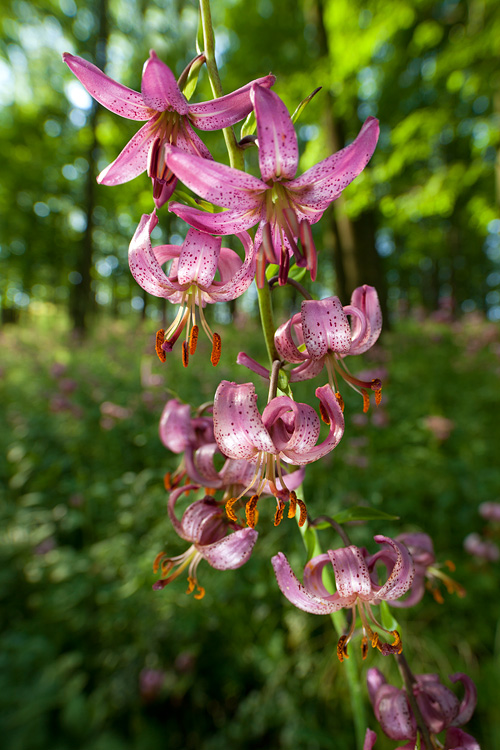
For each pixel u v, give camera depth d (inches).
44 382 294.5
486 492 148.4
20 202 625.0
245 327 424.5
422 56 353.4
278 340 41.5
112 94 38.9
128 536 136.0
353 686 48.3
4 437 203.3
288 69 386.0
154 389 215.5
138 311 749.3
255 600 117.6
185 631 106.8
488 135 273.9
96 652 112.9
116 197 593.9
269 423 35.9
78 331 463.8
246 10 423.5
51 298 850.1
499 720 93.4
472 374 271.1
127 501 147.6
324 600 38.6
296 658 108.0
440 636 109.6
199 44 41.6
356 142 35.9
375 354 273.1
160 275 37.6
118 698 101.5
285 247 40.2
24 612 123.7
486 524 142.6
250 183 35.6
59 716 95.8
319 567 39.5
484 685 99.3
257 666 107.4
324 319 38.4
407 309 466.3
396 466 161.0
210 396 229.9
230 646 111.5
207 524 44.5
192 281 37.2
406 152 297.7
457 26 304.5
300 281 50.8
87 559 129.3
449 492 143.3
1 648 106.6
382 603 39.8
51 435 193.9
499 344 285.3
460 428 197.3
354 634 53.0
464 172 294.0
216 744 96.6
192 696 104.1
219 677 107.2
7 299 768.9
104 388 243.9
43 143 590.2
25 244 651.5
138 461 187.2
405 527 138.4
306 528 44.8
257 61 423.2
